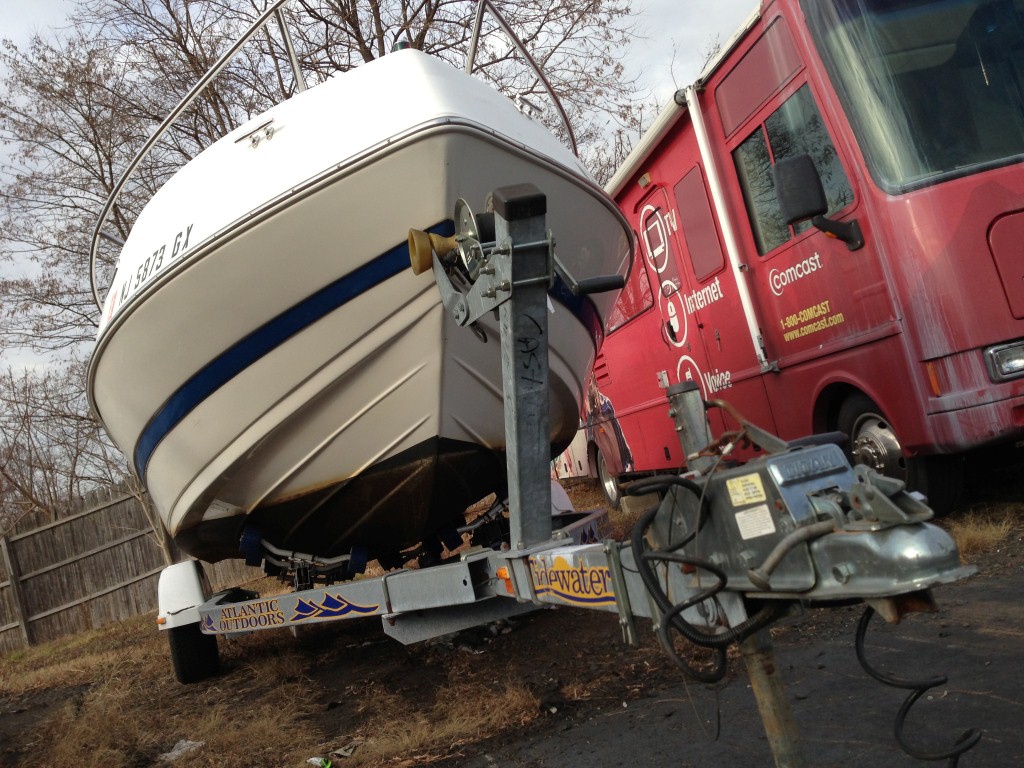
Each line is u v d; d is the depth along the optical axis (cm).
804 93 592
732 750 316
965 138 530
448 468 489
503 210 292
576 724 379
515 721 399
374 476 486
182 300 432
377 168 399
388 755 386
